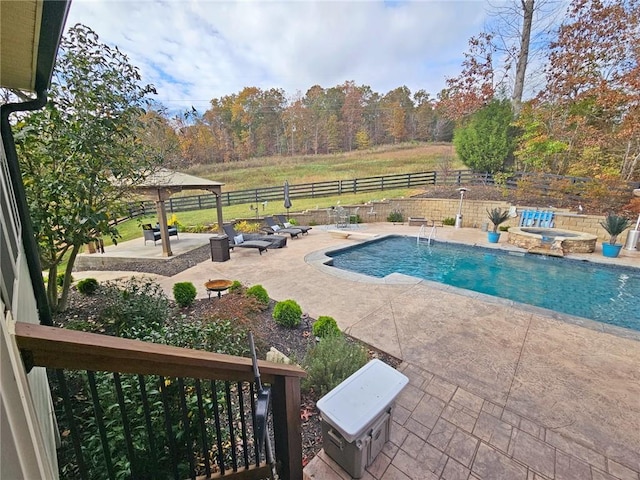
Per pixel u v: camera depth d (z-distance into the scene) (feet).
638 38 32.04
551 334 12.07
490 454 6.65
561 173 38.68
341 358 9.07
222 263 24.44
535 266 24.80
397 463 6.42
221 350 8.81
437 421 7.57
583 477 6.15
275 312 13.20
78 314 14.75
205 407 6.02
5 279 3.93
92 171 13.42
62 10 3.66
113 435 5.12
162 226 25.98
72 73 12.81
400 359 10.40
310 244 31.04
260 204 53.36
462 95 49.26
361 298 16.39
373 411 5.84
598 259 23.77
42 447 3.08
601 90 33.86
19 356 2.54
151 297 13.50
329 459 6.54
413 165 74.84
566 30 36.58
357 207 43.88
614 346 11.12
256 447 5.27
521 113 41.22
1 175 5.51
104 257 25.77
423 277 23.13
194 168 83.97
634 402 8.25
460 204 38.27
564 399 8.38
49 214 12.39
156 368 3.44
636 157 32.99
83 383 7.29
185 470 5.34
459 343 11.44
